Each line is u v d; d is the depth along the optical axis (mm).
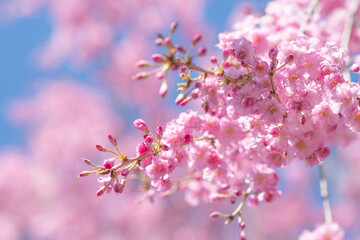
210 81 2082
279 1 4043
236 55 2135
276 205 13352
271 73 2119
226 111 2262
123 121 13398
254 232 13102
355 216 12016
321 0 5012
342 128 2389
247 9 4504
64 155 13039
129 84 13344
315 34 3463
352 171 10898
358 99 2178
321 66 2219
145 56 13523
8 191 12992
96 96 14031
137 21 13773
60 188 12766
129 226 11875
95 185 12703
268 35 2703
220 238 12305
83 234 11977
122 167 2211
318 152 2412
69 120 13664
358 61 2594
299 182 13445
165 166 2203
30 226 12758
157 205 11812
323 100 2273
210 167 2338
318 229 3277
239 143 2414
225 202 12562
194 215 12211
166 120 13242
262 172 2639
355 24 4059
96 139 13008
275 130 2285
